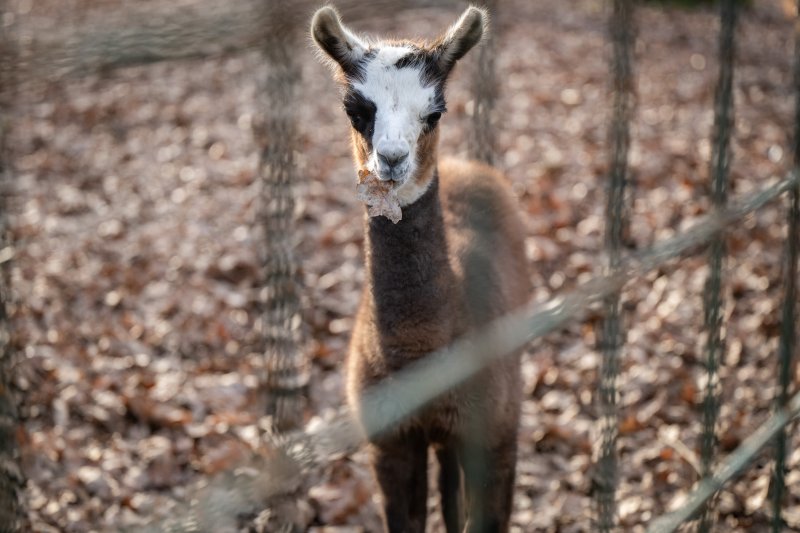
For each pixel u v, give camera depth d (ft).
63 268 47.91
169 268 48.03
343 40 24.48
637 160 57.16
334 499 32.04
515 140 60.70
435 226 24.48
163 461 33.68
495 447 25.94
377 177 23.16
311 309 43.29
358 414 25.25
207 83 75.05
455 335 24.90
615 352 20.47
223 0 20.51
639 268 20.68
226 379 38.78
